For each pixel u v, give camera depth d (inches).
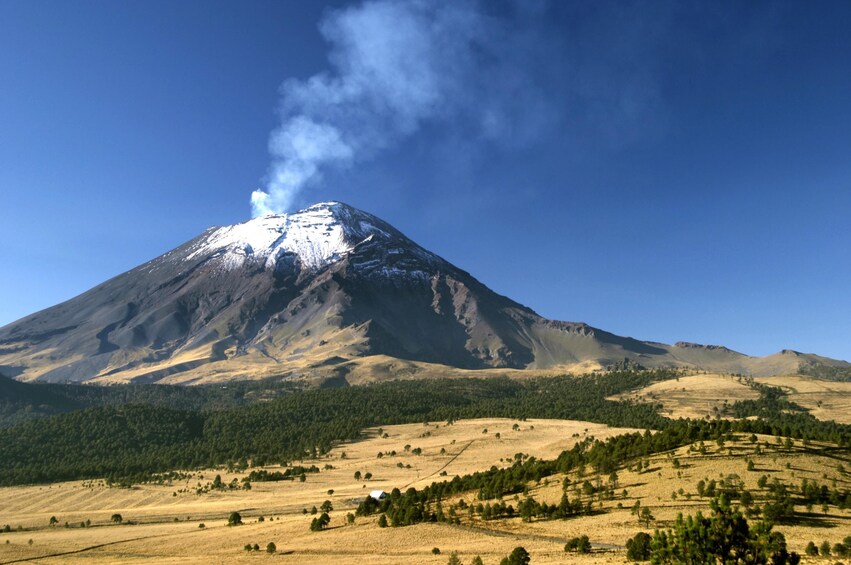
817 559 3750.0
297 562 5132.9
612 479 6432.1
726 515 2436.0
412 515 6323.8
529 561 4249.5
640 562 3914.9
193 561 5669.3
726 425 7524.6
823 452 6387.8
